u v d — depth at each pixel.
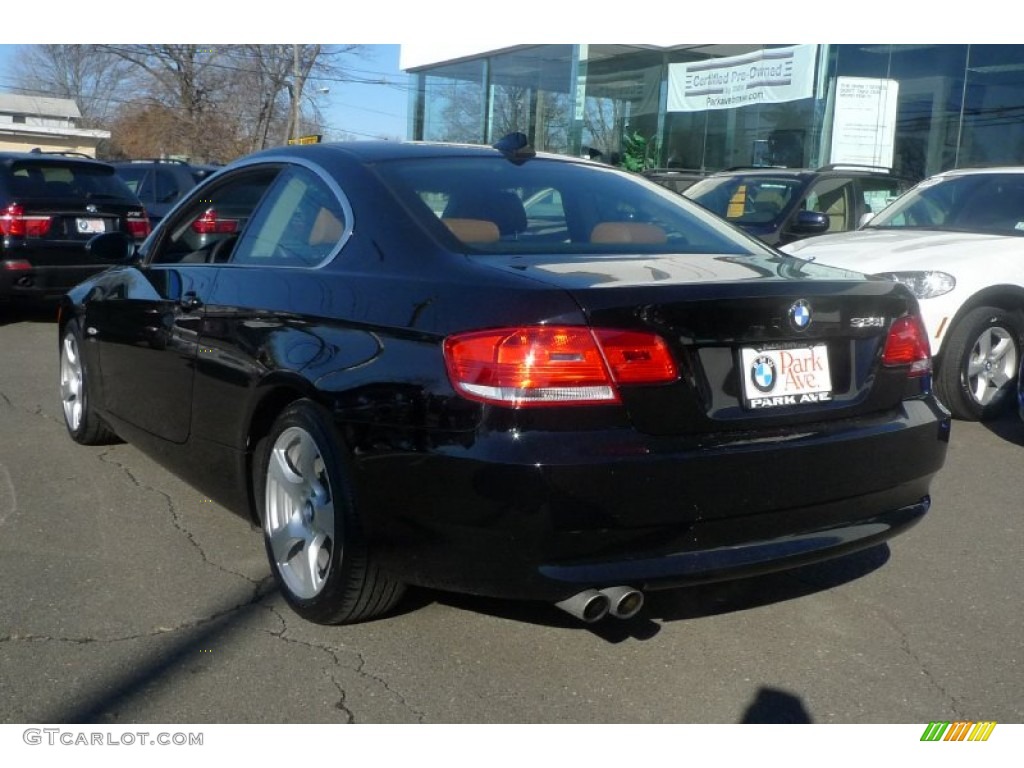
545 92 20.58
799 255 7.53
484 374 3.11
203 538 4.70
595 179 4.44
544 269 3.42
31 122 63.94
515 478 3.02
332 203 4.06
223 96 49.94
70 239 10.80
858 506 3.51
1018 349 7.04
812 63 16.73
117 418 5.33
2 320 11.54
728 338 3.26
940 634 3.88
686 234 4.22
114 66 56.94
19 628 3.77
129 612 3.92
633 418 3.12
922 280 6.81
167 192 15.85
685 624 3.91
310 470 3.71
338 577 3.55
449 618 3.89
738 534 3.26
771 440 3.29
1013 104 15.23
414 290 3.46
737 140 18.25
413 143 4.49
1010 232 7.68
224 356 4.16
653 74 19.73
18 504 5.12
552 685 3.46
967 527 5.04
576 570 3.09
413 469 3.22
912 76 16.66
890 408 3.67
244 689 3.39
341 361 3.53
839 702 3.39
